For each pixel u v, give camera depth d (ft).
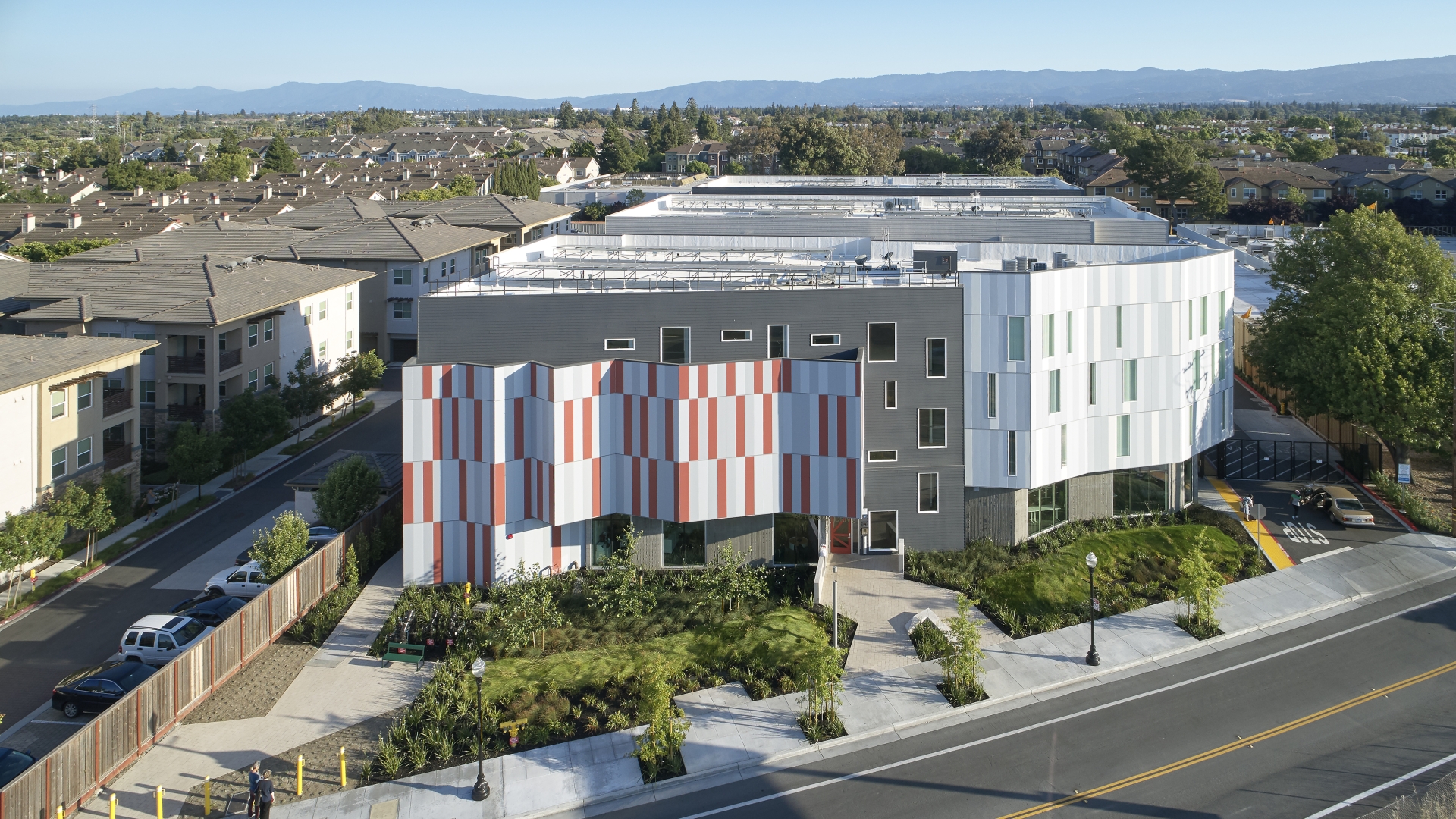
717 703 107.45
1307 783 91.97
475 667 89.40
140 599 136.26
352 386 228.63
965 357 143.54
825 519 140.56
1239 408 221.66
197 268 213.87
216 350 194.49
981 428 144.46
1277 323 190.08
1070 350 146.00
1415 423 157.89
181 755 98.84
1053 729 102.17
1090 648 115.24
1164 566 139.44
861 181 324.80
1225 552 144.25
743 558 138.21
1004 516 147.64
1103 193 589.73
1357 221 179.11
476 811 89.92
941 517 145.07
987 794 91.30
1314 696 107.65
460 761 97.76
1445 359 158.51
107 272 219.20
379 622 127.03
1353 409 164.86
